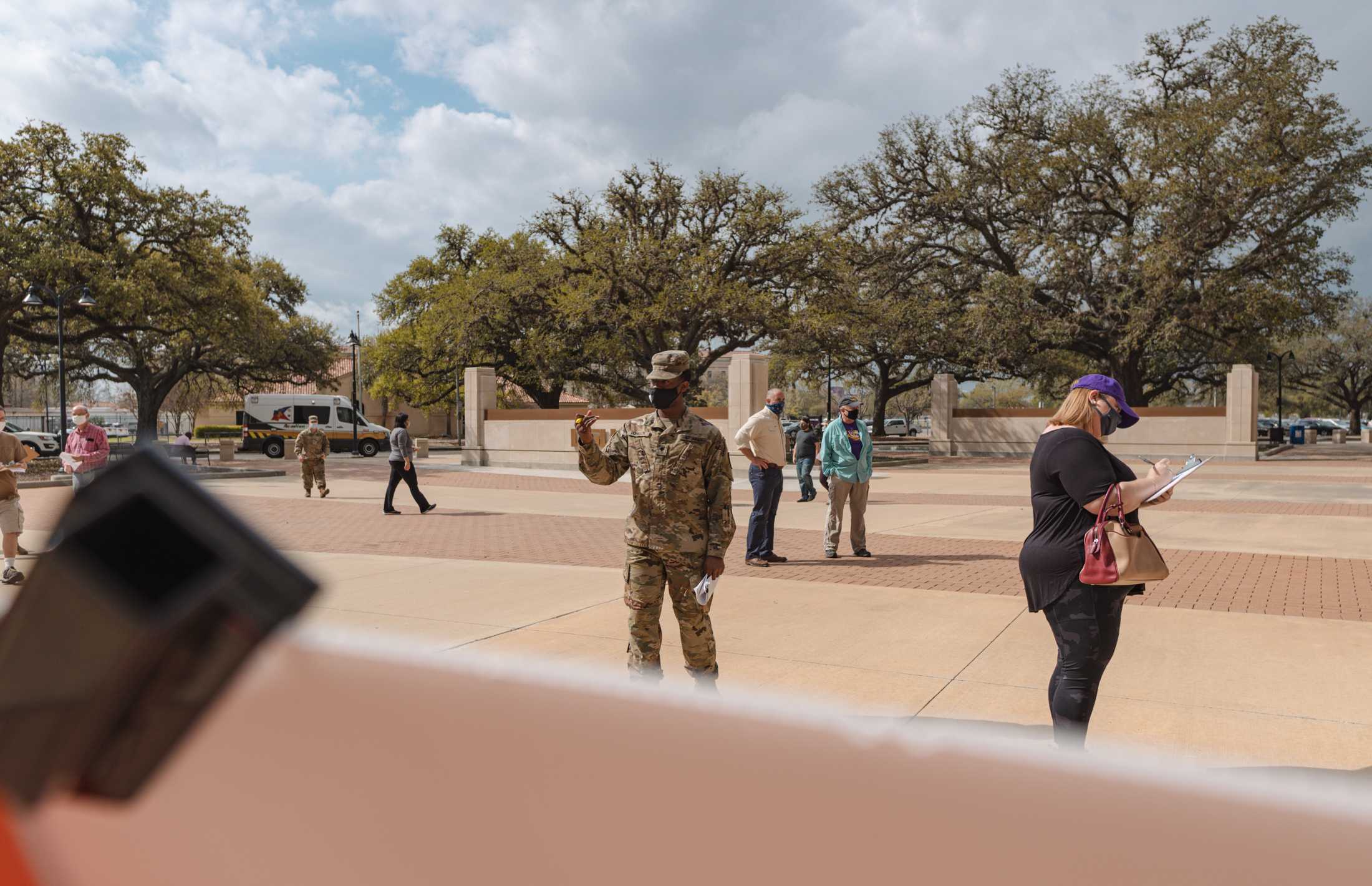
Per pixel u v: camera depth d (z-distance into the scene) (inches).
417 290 1950.1
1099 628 138.5
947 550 394.3
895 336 1644.9
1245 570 334.3
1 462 325.1
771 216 1333.7
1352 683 191.3
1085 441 139.6
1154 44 1497.3
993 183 1598.2
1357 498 644.1
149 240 1158.3
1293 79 1363.2
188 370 1764.3
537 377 1644.9
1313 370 2837.1
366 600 275.0
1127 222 1528.1
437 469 1082.7
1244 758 146.9
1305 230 1419.8
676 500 166.4
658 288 1354.6
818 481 845.8
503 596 283.0
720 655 216.1
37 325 1300.4
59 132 1078.4
